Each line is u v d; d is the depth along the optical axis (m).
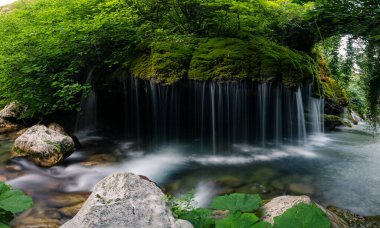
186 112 6.16
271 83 5.66
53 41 6.12
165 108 6.27
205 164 5.62
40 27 6.67
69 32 6.25
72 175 4.84
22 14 8.67
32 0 10.80
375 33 4.38
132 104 6.63
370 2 4.16
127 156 5.97
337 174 5.24
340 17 4.64
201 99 5.91
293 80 5.73
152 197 2.42
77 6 6.93
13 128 7.14
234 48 6.02
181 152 6.23
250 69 5.68
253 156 6.09
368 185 4.77
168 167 5.45
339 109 9.95
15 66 6.21
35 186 4.29
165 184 4.71
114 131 7.34
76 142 6.32
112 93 6.91
